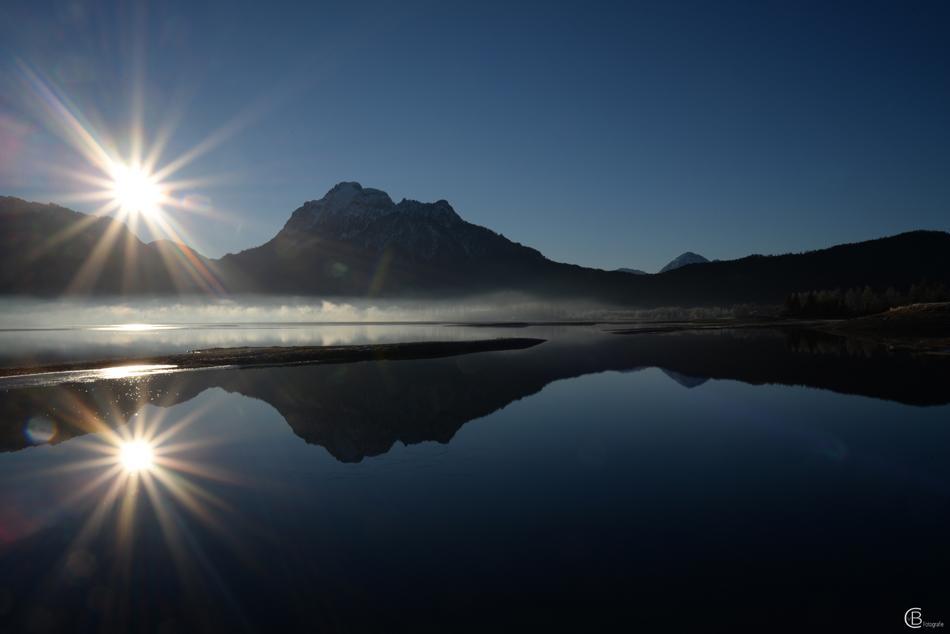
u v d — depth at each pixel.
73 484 15.65
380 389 32.56
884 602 9.01
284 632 8.45
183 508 13.73
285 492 14.82
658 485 15.10
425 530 12.21
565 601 9.22
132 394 30.98
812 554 10.80
